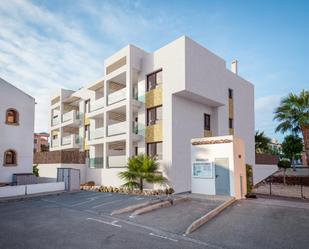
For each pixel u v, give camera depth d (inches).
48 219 396.2
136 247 268.4
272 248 267.1
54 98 1349.7
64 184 756.0
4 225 361.1
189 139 779.4
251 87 1133.1
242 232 320.5
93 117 1008.9
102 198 595.5
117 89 954.7
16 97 836.0
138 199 556.4
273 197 596.1
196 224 343.6
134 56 826.8
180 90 711.1
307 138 886.4
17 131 826.8
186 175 748.6
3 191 624.4
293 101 921.5
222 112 910.4
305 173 1125.1
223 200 514.0
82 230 331.9
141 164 679.1
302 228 332.8
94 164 948.0
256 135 1243.2
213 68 834.2
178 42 733.9
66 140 1196.5
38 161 1041.5
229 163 577.3
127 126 792.9
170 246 272.2
